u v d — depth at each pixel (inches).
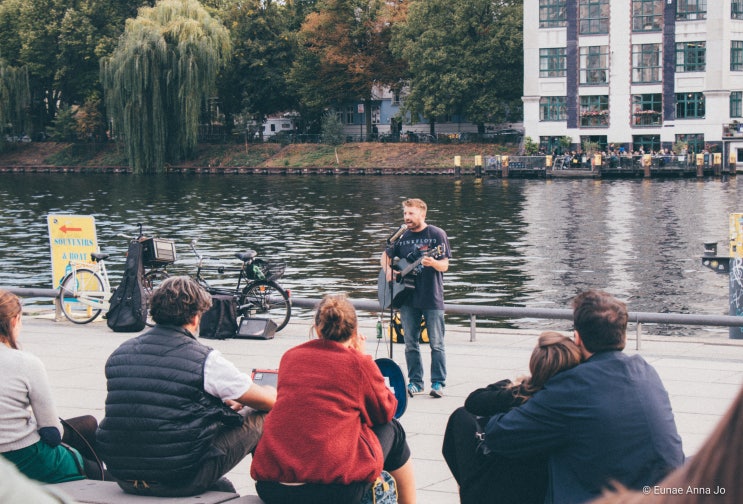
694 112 3029.0
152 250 568.1
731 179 2748.5
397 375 282.8
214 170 3400.6
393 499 194.1
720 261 590.9
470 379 410.9
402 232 376.5
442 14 3181.6
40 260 1268.5
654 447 163.6
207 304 205.8
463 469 194.5
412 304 374.9
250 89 3629.4
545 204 2034.9
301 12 3732.8
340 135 3503.9
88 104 3683.6
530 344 494.9
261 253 1314.0
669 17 3021.7
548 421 169.0
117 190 2554.1
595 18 3093.0
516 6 3218.5
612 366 169.5
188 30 3105.3
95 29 3563.0
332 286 1042.1
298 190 2534.5
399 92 3540.8
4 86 3513.8
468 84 3159.5
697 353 459.2
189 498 194.7
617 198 2156.7
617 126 3110.2
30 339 525.0
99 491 200.8
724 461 45.1
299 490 182.7
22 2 3627.0
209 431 196.1
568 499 167.2
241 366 450.6
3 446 202.1
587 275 1107.3
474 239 1451.8
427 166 3250.5
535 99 3169.3
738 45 3021.7
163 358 196.5
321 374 185.9
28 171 3602.4
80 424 233.6
